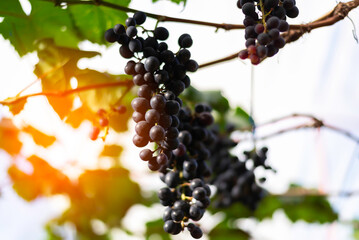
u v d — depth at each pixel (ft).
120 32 3.46
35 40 4.21
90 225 5.74
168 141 3.41
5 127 4.84
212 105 4.97
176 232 3.47
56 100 4.11
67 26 4.23
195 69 3.51
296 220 5.76
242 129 4.91
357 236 6.43
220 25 3.89
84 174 5.32
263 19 3.48
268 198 5.56
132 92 4.54
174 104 3.37
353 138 4.64
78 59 4.17
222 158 4.79
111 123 4.63
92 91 4.25
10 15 4.21
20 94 4.07
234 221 5.61
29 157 5.05
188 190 3.63
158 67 3.41
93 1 3.86
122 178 5.49
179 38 3.51
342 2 3.82
